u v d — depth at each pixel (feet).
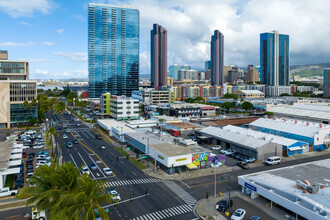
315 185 201.26
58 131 510.99
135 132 406.21
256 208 197.06
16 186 233.35
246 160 308.40
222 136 385.91
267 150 322.34
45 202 135.23
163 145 317.42
